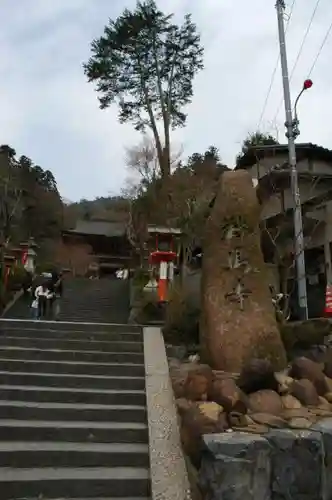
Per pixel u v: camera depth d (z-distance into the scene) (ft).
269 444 13.83
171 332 31.30
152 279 56.03
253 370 18.45
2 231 95.45
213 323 24.93
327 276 59.72
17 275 67.92
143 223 92.32
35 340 28.27
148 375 24.11
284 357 24.35
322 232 60.90
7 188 114.62
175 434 18.21
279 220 59.77
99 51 93.50
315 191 64.80
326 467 14.12
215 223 26.76
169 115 97.04
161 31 93.76
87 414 20.31
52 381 23.39
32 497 15.43
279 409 17.25
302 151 65.72
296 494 13.58
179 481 15.58
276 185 61.67
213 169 97.55
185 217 66.44
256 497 13.24
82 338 30.09
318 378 19.77
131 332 31.83
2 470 16.58
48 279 56.90
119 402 21.89
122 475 16.40
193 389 19.17
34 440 18.51
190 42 94.27
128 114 98.17
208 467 13.58
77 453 17.33
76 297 66.03
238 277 25.44
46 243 135.95
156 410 20.02
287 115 47.19
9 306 60.34
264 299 25.27
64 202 173.37
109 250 129.90
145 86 96.27
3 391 21.61
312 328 26.45
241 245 25.96
